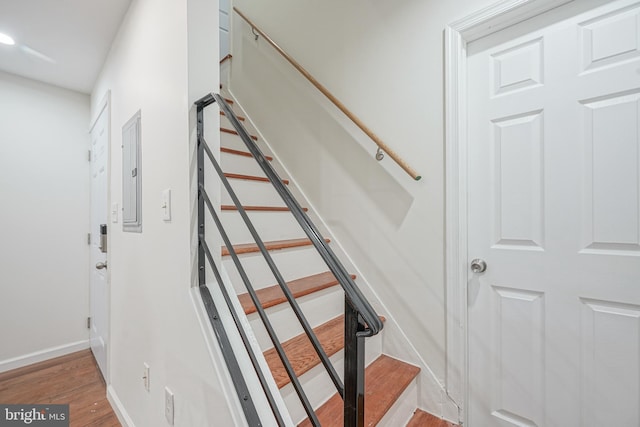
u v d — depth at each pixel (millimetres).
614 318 1064
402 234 1560
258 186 1937
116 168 1784
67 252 2459
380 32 1649
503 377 1282
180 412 1047
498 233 1302
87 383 2000
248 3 2533
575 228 1135
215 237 1052
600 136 1089
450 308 1379
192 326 973
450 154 1372
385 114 1623
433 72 1440
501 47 1290
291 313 1371
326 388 1253
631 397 1031
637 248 1029
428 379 1451
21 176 2258
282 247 1582
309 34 2039
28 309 2273
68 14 1550
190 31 998
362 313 569
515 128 1261
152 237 1270
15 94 2229
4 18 1559
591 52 1104
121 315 1665
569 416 1137
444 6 1404
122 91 1647
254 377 875
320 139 1969
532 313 1221
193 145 1001
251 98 2518
